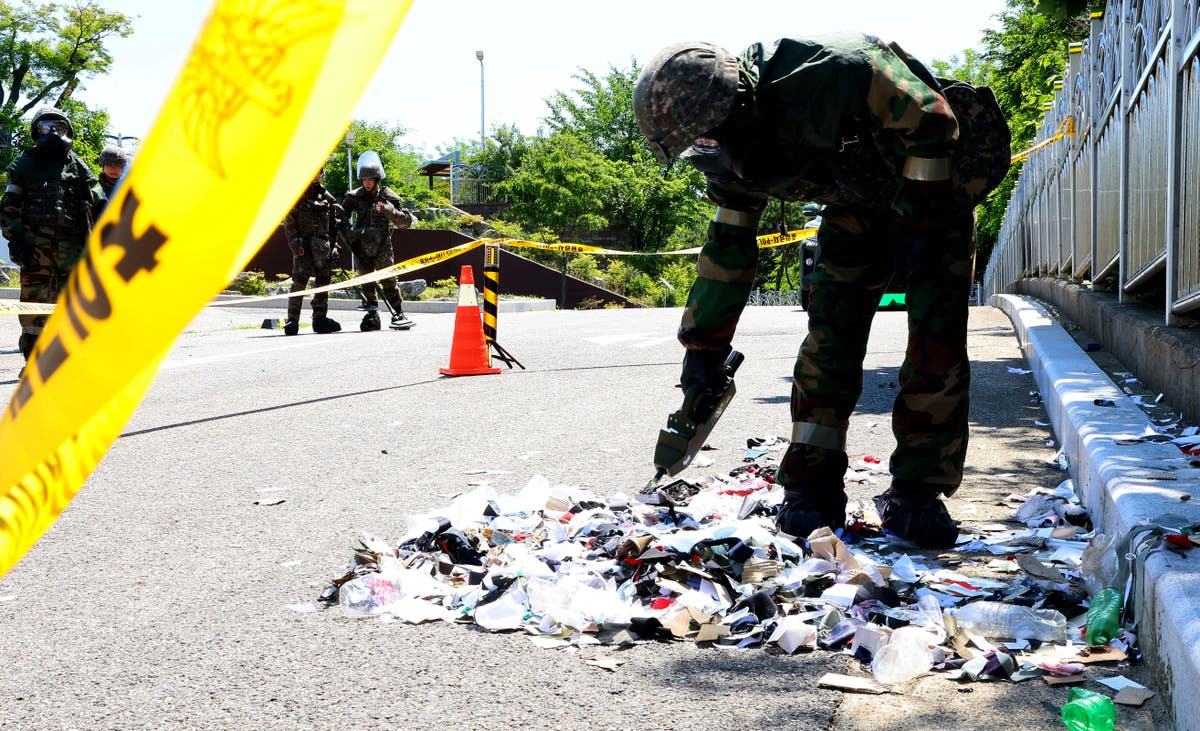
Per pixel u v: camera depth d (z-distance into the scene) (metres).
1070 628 2.80
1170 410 5.05
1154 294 7.82
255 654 2.77
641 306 39.44
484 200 58.28
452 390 7.84
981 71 41.75
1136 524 2.81
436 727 2.32
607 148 60.28
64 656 2.76
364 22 0.59
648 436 5.91
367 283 13.88
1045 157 15.23
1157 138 6.51
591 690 2.51
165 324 0.63
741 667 2.65
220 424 6.49
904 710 2.36
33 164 9.45
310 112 0.58
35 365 0.70
